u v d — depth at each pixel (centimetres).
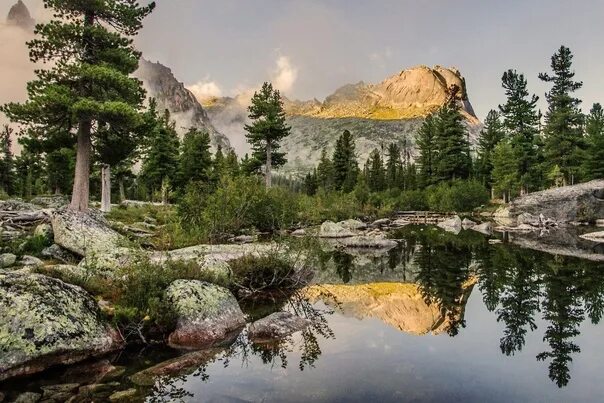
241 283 1427
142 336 893
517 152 6262
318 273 1855
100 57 2600
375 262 2180
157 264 1141
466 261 2119
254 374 740
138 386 691
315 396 639
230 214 2634
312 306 1273
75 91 2456
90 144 2738
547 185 6712
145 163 5881
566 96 5888
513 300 1291
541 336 945
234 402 623
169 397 645
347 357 824
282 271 1543
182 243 2064
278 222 3259
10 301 761
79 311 838
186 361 804
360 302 1323
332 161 9488
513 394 642
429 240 3166
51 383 699
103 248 1448
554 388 664
